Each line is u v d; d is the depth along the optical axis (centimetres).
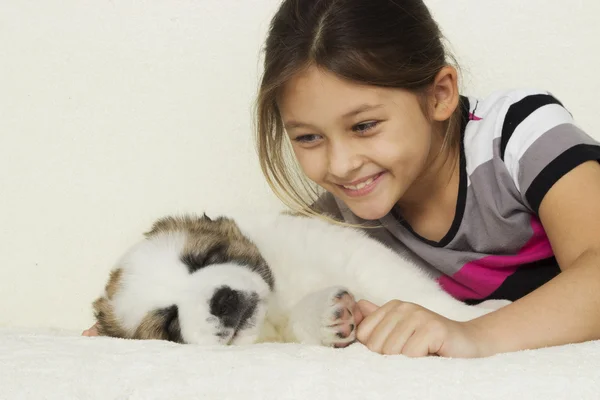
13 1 333
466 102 256
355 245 254
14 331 249
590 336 176
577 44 328
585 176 214
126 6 332
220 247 251
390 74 204
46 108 341
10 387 152
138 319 236
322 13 208
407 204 257
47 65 337
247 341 228
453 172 247
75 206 347
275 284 253
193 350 175
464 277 256
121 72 337
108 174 345
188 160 342
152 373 154
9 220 349
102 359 167
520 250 248
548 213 218
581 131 231
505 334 173
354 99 203
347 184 218
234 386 144
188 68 335
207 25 331
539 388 133
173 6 330
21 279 352
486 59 329
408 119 212
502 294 254
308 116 209
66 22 335
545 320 175
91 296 350
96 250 349
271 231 267
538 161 223
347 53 202
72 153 344
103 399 146
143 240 265
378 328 180
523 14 326
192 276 238
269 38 223
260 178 339
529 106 238
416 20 221
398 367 150
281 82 210
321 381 142
